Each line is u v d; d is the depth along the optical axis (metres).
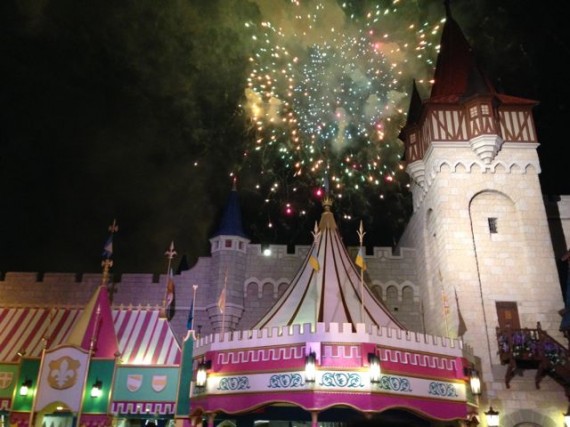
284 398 19.12
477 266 27.36
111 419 23.73
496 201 28.81
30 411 24.03
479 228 28.25
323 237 26.56
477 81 29.53
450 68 32.66
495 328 26.11
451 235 27.77
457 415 20.56
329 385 18.80
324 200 28.22
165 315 28.97
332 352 19.33
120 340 27.47
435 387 20.47
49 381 24.14
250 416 24.38
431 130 29.39
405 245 37.62
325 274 24.59
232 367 20.72
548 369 24.95
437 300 29.20
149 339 27.56
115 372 24.53
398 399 19.28
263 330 20.66
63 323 29.48
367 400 18.59
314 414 18.53
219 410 20.30
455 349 21.81
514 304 26.73
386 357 19.69
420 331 31.95
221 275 31.97
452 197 28.44
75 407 23.64
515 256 27.66
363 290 24.34
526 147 29.25
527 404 24.84
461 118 29.67
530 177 28.78
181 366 24.12
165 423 26.73
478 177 28.81
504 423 24.50
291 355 19.69
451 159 29.06
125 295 32.56
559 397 25.00
